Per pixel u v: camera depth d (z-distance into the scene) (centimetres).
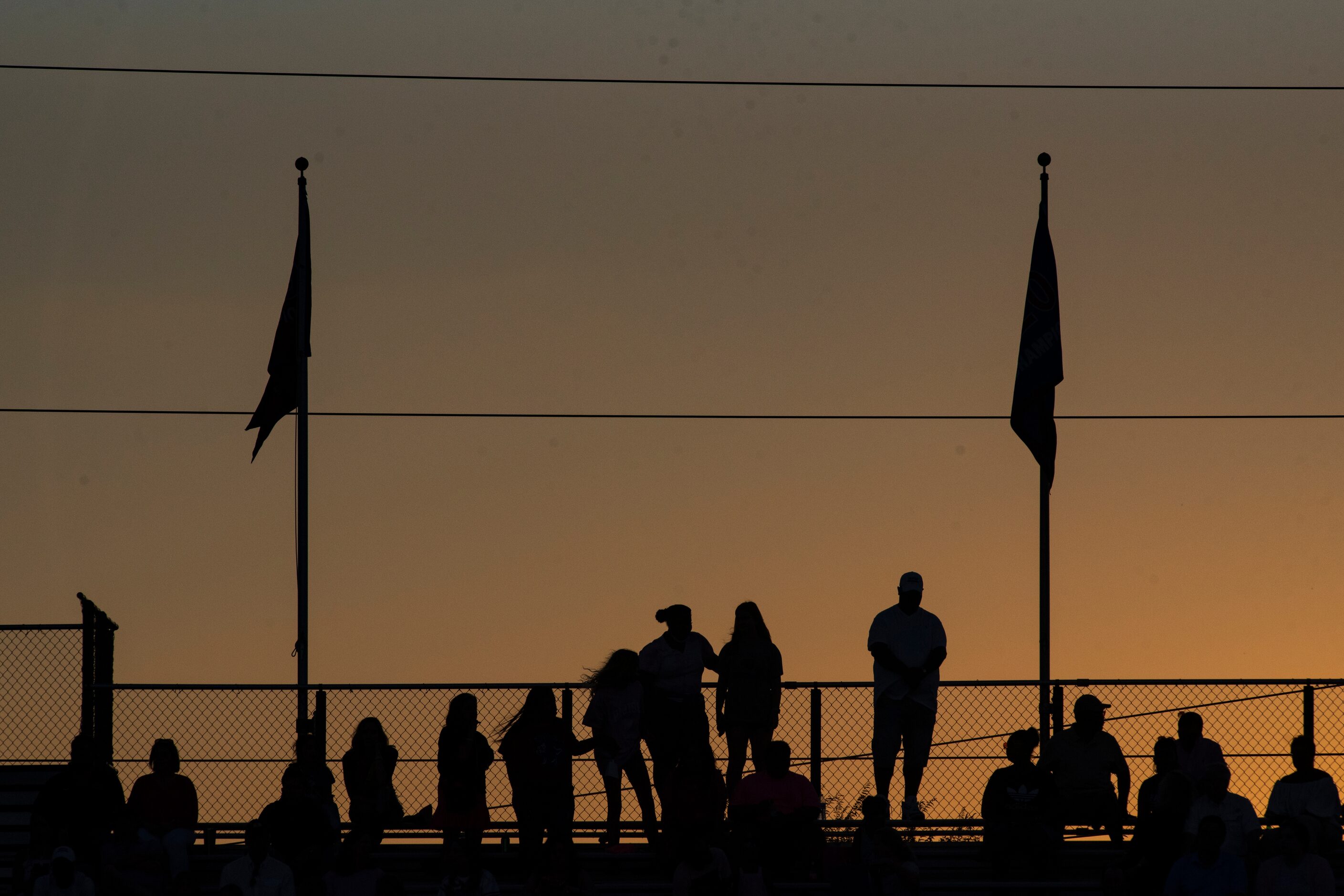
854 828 7000
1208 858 6191
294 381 8294
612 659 6850
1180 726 6938
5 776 7412
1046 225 7962
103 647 7569
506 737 6738
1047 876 6712
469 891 6175
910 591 6988
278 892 6100
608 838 6894
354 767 6706
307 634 7931
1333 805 6700
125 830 6481
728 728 6875
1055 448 7819
